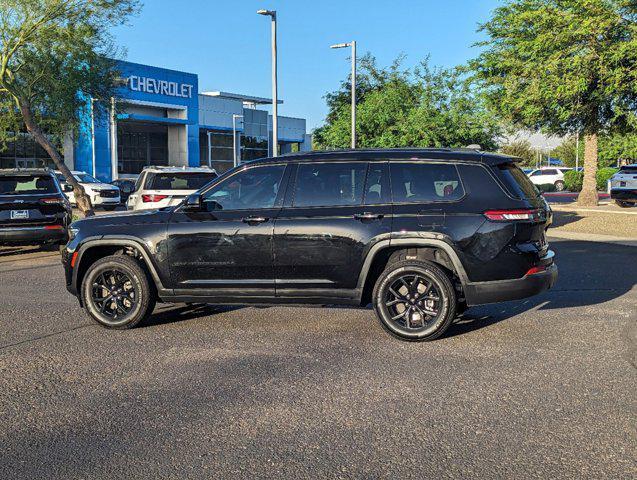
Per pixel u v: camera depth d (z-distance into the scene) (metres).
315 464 3.71
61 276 11.21
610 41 16.72
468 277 6.32
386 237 6.44
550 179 49.00
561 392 4.90
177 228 7.00
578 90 16.52
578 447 3.91
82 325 7.37
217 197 7.07
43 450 3.95
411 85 24.66
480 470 3.62
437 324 6.35
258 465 3.71
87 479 3.55
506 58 22.16
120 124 55.56
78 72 21.22
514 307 8.13
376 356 5.95
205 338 6.71
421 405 4.65
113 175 49.62
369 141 25.62
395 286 6.51
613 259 12.53
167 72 55.44
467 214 6.32
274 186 6.91
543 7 18.14
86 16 20.41
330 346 6.33
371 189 6.64
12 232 12.97
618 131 20.44
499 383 5.12
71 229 7.39
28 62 20.25
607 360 5.75
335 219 6.61
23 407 4.71
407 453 3.85
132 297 7.15
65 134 24.22
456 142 22.95
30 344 6.52
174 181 14.43
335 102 36.09
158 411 4.59
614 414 4.44
